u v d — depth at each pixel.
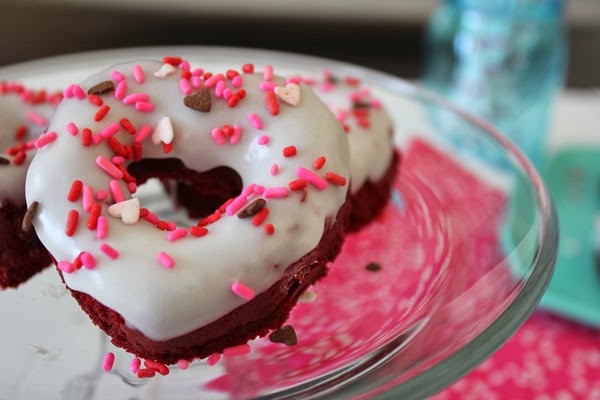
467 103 0.46
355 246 0.29
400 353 0.23
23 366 0.23
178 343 0.23
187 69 0.26
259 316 0.24
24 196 0.26
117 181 0.24
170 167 0.26
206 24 0.68
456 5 0.46
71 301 0.26
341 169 0.24
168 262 0.22
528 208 0.28
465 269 0.26
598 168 0.45
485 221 0.29
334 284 0.26
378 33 0.68
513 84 0.45
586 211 0.41
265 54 0.36
